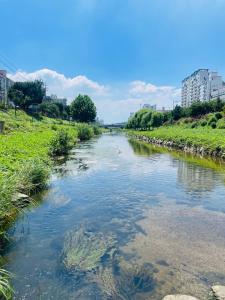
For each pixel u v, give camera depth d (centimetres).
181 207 991
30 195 1074
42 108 8488
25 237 731
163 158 2345
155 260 622
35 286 530
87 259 623
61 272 573
